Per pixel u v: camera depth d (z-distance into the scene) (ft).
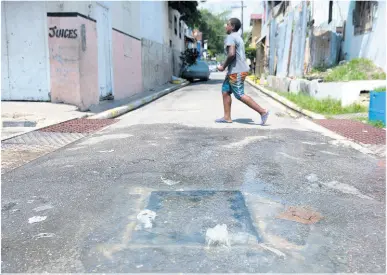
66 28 27.71
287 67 55.06
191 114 26.94
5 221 8.38
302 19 47.52
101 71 34.35
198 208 8.95
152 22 65.00
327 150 15.34
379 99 21.75
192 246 7.09
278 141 16.92
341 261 6.63
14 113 24.53
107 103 33.73
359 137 18.07
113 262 6.60
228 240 7.33
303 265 6.47
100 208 9.03
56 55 28.19
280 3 62.85
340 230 7.86
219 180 11.14
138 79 47.50
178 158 13.70
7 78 29.48
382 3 30.25
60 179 11.43
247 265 6.46
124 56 41.04
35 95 29.37
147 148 15.44
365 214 8.73
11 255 6.91
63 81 28.43
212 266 6.43
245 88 63.87
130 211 8.80
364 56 33.65
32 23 28.66
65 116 24.59
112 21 38.68
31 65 29.07
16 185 10.93
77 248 7.11
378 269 6.38
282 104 35.94
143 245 7.15
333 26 40.50
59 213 8.78
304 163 13.20
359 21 34.68
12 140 17.56
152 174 11.76
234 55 20.84
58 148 15.93
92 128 20.92
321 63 41.96
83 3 32.58
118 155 14.33
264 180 11.19
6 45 29.09
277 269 6.34
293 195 9.95
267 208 9.00
